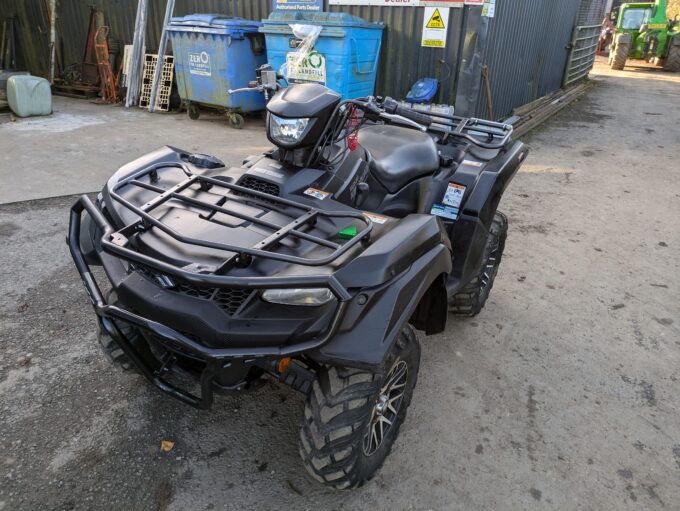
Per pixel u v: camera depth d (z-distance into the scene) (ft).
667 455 8.57
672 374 10.58
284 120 7.61
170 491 7.37
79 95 37.81
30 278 12.43
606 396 9.86
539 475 8.04
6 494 7.12
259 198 7.50
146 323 6.14
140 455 7.88
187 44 28.53
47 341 10.21
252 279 5.62
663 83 52.60
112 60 37.01
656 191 21.50
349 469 6.73
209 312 6.05
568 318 12.38
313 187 7.62
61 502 7.07
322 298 6.02
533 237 16.80
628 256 15.74
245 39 27.43
